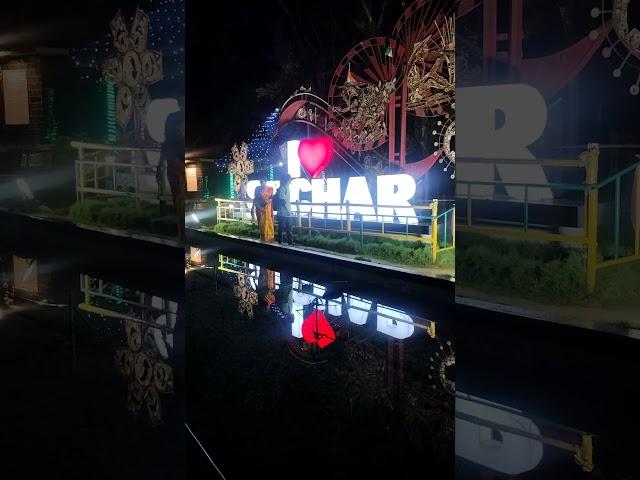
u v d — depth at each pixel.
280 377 4.15
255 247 10.48
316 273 8.26
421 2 7.77
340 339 4.99
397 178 8.00
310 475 2.75
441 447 2.96
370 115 8.45
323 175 9.22
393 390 3.76
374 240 8.25
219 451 2.93
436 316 5.55
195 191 13.34
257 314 6.03
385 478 2.73
